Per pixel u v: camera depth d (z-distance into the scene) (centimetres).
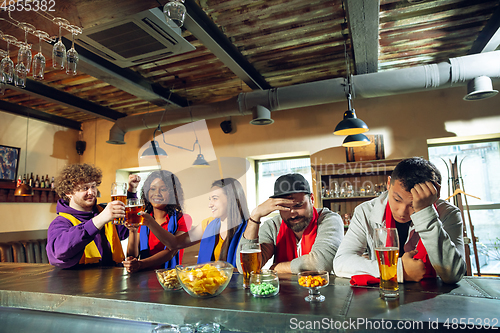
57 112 522
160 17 229
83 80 400
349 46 322
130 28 236
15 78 195
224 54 305
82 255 178
